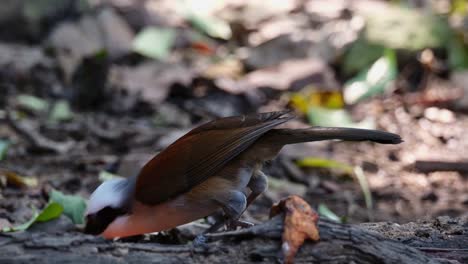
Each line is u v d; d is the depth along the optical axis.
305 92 14.91
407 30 15.65
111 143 12.79
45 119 13.84
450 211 10.93
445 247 7.16
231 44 17.08
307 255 6.19
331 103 14.45
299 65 15.31
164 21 17.09
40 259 6.20
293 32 16.16
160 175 6.98
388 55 14.83
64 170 11.47
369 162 12.74
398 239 7.36
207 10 17.50
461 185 11.98
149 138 12.81
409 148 13.25
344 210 10.93
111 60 15.80
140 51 15.67
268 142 7.26
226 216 7.28
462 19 16.25
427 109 14.61
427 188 11.88
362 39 15.63
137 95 14.55
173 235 8.08
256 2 17.70
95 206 7.09
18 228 8.27
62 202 8.80
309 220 6.26
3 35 17.11
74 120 13.80
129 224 7.12
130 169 11.27
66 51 15.81
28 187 10.48
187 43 16.56
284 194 11.32
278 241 6.30
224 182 7.19
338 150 13.20
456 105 14.61
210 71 15.38
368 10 16.72
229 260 6.27
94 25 16.42
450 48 15.56
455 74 15.15
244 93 14.66
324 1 17.48
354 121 14.17
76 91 14.77
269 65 15.73
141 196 6.99
